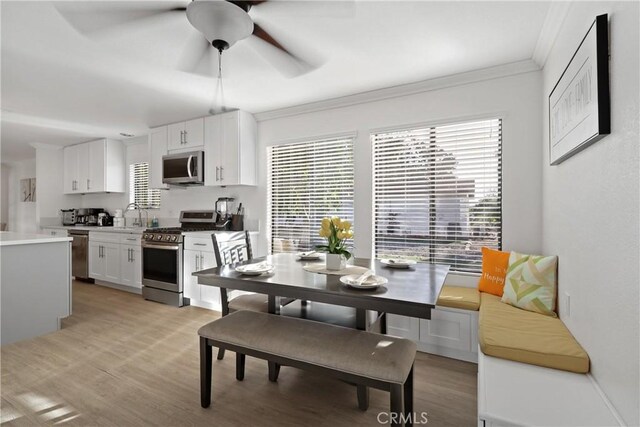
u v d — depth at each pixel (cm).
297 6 163
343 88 310
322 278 185
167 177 415
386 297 149
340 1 156
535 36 218
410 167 309
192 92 320
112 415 177
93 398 193
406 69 269
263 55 213
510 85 266
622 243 117
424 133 303
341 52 240
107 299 406
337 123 347
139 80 290
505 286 231
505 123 268
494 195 275
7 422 170
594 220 143
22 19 198
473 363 242
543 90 249
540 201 255
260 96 333
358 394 185
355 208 334
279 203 389
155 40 221
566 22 187
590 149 149
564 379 140
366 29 210
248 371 229
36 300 283
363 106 331
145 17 175
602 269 134
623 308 116
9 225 742
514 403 123
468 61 255
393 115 316
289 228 381
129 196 529
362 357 145
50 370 225
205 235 361
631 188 111
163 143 433
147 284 401
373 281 169
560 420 114
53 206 561
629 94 112
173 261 381
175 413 179
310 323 185
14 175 733
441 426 171
